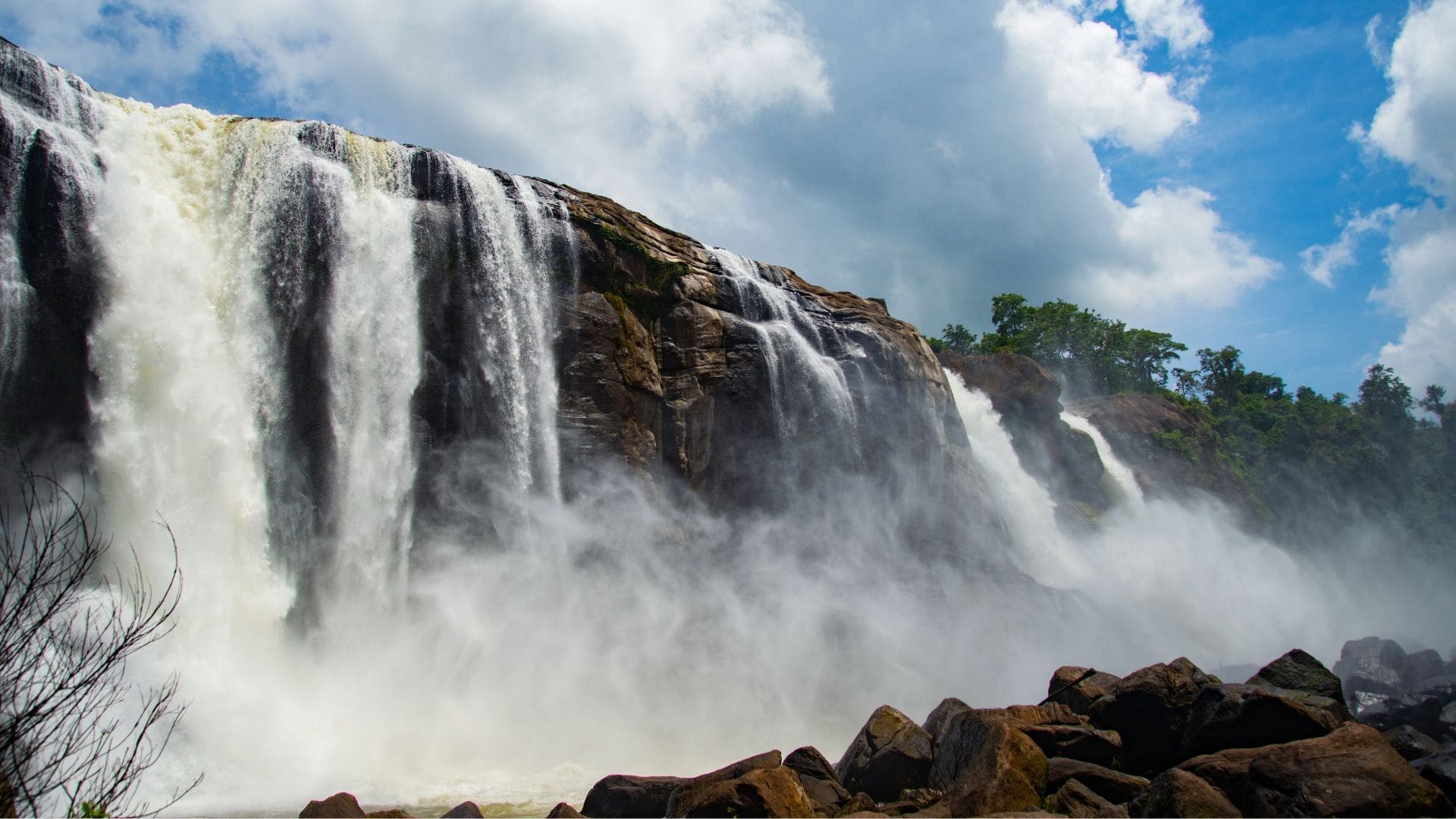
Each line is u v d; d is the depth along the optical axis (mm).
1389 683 22297
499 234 27844
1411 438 70875
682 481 30109
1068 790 12531
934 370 41188
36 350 20500
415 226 26266
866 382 36594
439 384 25844
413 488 24891
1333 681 14641
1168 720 13797
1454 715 16281
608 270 30422
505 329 27109
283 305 23656
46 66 22031
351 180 25625
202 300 22469
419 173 27141
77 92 22531
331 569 22906
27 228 20812
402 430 24875
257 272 23484
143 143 23094
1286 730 12375
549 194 30109
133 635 9867
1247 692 12812
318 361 23859
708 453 31188
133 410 21047
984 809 11758
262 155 24203
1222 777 11633
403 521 24438
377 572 23641
